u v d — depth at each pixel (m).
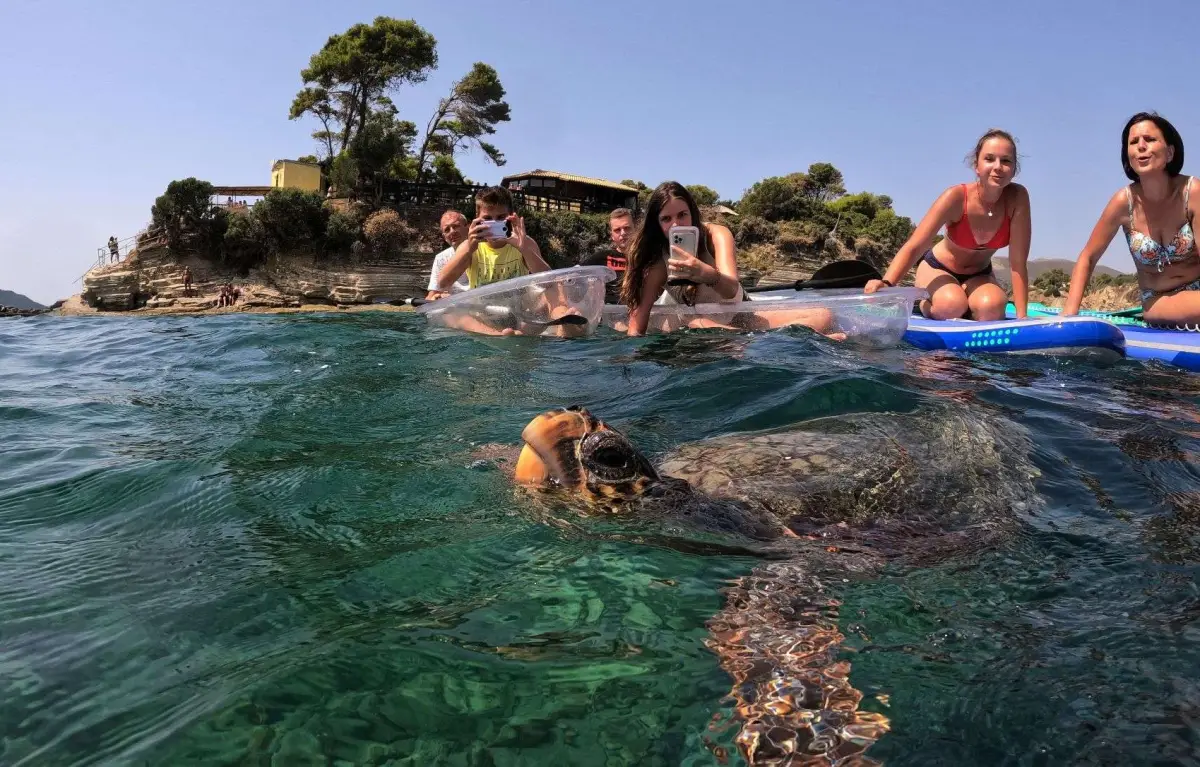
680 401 3.33
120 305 31.20
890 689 1.28
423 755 1.07
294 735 1.09
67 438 2.97
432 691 1.21
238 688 1.21
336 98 37.72
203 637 1.40
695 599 1.56
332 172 34.91
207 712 1.14
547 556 1.75
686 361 4.16
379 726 1.12
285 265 31.62
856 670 1.34
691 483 2.17
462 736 1.11
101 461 2.63
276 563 1.75
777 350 4.37
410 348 4.98
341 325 6.36
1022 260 5.81
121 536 1.96
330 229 31.23
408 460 2.54
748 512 1.98
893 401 3.22
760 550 1.83
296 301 31.11
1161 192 5.26
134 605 1.54
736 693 1.25
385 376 4.06
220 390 3.89
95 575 1.70
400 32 36.41
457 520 1.98
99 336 6.41
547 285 5.47
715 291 5.67
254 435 2.94
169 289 31.06
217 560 1.78
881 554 1.84
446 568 1.69
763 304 5.38
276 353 4.94
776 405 3.12
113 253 32.53
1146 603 1.59
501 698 1.20
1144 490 2.32
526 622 1.45
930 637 1.45
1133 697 1.25
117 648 1.36
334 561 1.75
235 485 2.33
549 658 1.33
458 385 3.80
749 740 1.13
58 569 1.74
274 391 3.79
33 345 5.91
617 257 7.96
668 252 5.59
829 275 6.54
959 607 1.58
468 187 35.38
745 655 1.36
